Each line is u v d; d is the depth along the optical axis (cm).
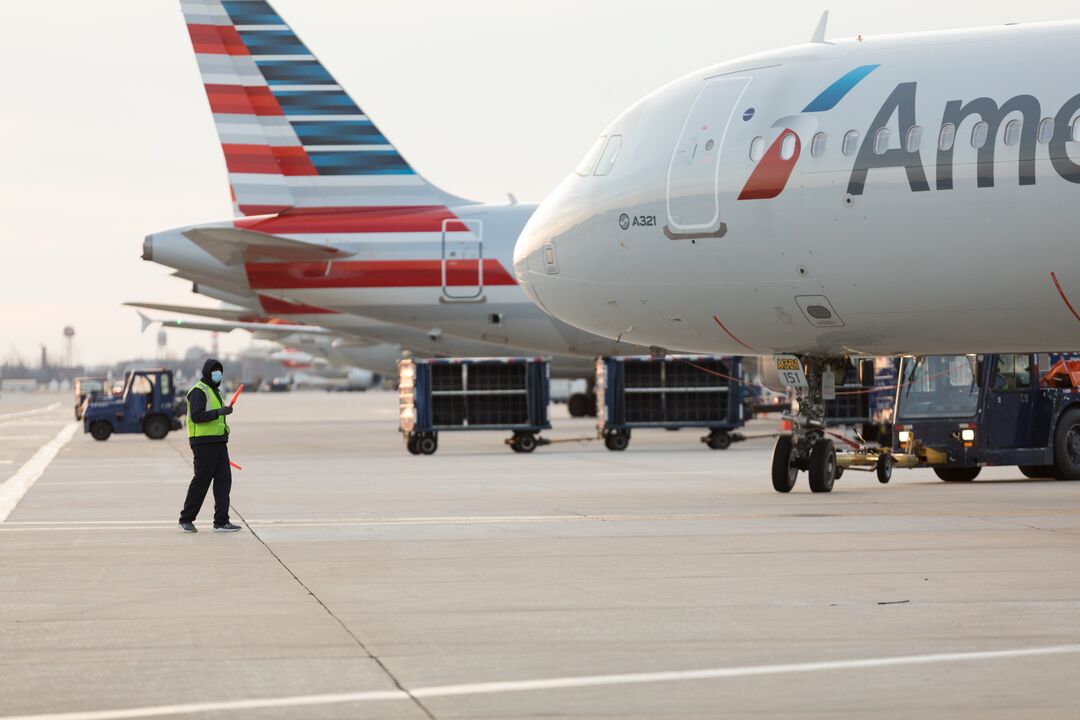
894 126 3988
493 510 4197
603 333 4922
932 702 1633
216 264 8488
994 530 3466
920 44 4144
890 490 4856
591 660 1897
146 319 12044
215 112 8462
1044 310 3938
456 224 8412
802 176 4103
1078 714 1572
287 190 8506
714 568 2806
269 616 2277
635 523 3750
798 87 4238
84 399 14188
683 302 4500
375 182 8494
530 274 4928
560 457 7219
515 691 1712
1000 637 2030
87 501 4672
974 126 3872
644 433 10531
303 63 8481
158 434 9794
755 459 6925
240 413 18150
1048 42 3938
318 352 19238
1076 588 2489
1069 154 3725
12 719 1591
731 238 4272
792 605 2331
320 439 9881
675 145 4425
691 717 1578
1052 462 5166
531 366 7656
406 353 11862
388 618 2250
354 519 3959
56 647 2019
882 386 6141
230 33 8462
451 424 7650
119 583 2678
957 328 4128
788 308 4303
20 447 8881
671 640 2036
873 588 2509
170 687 1752
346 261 8400
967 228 3866
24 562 3012
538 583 2625
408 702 1659
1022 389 5147
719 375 7806
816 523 3681
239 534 3588
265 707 1641
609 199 4559
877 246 4009
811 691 1697
